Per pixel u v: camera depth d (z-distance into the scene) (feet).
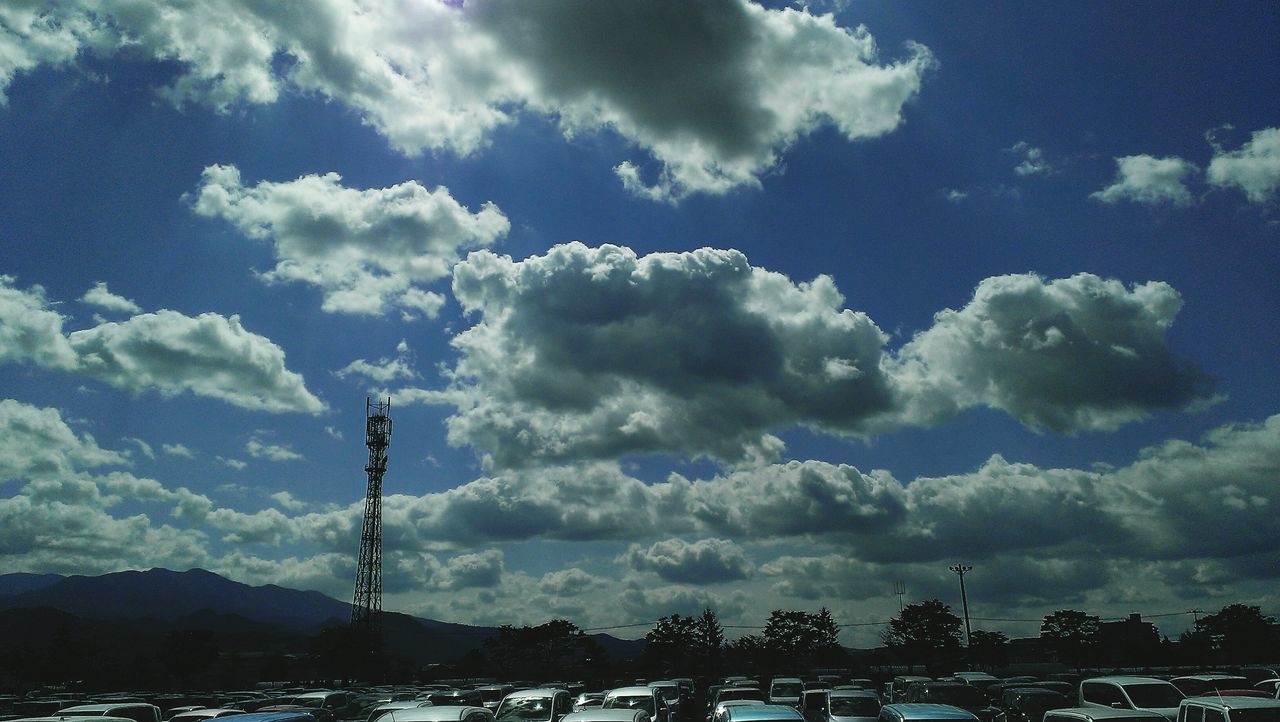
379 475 301.22
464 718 43.68
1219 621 229.66
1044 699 68.64
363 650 276.00
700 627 317.83
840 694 72.90
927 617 267.18
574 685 141.69
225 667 305.32
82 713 65.41
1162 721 42.96
